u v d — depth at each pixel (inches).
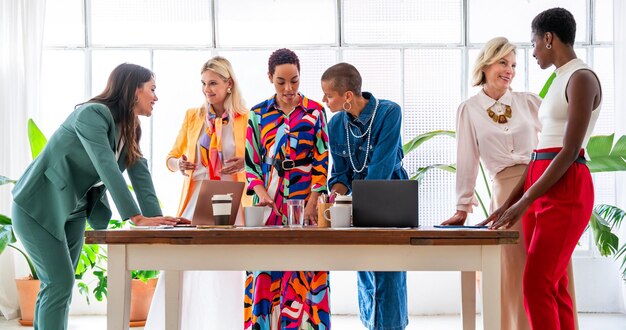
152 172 249.1
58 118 251.4
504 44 136.2
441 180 248.4
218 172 148.2
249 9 251.1
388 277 137.3
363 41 250.8
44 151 126.2
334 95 134.1
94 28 251.9
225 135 149.3
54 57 251.4
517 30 250.4
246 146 130.6
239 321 150.1
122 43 251.8
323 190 127.8
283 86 125.7
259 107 131.1
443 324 223.5
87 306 248.5
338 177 141.0
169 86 250.8
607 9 251.8
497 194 137.4
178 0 251.1
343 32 250.5
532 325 113.9
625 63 240.8
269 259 100.1
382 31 250.5
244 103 151.8
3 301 240.8
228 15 251.1
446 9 250.7
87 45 250.8
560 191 112.3
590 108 110.7
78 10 251.6
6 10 243.3
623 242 241.1
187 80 251.1
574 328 120.5
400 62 250.1
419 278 246.8
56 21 251.6
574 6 251.4
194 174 150.4
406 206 108.9
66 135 125.1
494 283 97.4
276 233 98.0
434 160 249.1
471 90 249.8
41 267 126.3
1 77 243.1
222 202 110.9
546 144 117.2
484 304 97.7
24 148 242.2
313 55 251.0
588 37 251.0
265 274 126.3
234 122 149.6
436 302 246.8
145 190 135.0
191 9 251.1
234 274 150.3
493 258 97.6
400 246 98.5
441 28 250.7
